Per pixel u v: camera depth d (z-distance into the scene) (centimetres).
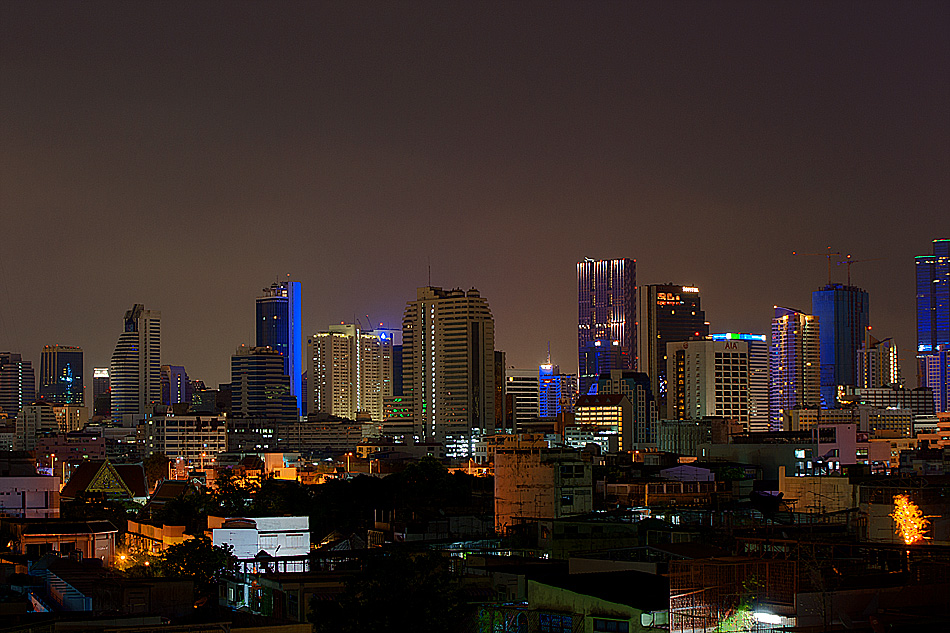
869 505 11488
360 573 9075
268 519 16000
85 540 17950
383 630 8138
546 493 18412
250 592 11319
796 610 6762
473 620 8506
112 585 8969
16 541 17675
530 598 8188
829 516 13450
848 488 14738
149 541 18712
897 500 11212
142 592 8794
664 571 8888
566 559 11831
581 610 7794
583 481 18712
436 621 8250
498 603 8838
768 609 7000
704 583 7394
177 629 7719
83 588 10812
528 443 19700
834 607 6738
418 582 8488
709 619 7144
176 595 8912
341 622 8250
